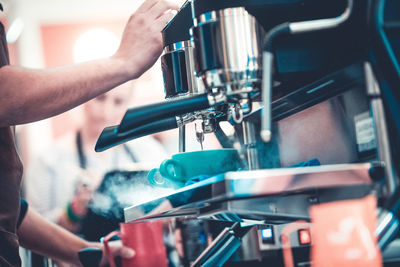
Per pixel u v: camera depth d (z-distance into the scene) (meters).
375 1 0.69
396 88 0.70
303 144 1.02
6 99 0.95
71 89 0.97
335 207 0.71
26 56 3.86
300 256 0.98
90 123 2.78
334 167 0.70
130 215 0.98
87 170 2.67
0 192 1.06
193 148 1.56
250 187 0.67
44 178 2.68
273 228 1.03
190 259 1.31
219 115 0.98
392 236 0.69
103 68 0.99
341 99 0.90
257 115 1.07
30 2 3.80
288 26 0.65
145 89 3.56
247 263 1.12
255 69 0.72
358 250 0.69
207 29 0.72
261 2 0.78
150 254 1.29
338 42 0.78
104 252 1.30
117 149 2.72
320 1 0.79
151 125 0.85
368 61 0.72
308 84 0.88
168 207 0.83
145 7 1.02
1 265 1.01
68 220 1.78
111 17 3.99
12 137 1.10
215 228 1.29
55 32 3.94
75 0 3.86
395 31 0.74
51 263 1.47
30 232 1.31
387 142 0.71
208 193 0.71
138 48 1.01
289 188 0.68
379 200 0.71
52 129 3.74
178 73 0.91
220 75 0.71
